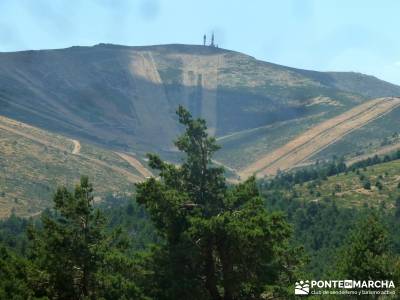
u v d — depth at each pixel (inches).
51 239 2064.5
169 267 2049.7
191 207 2119.8
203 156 2218.3
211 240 2042.3
